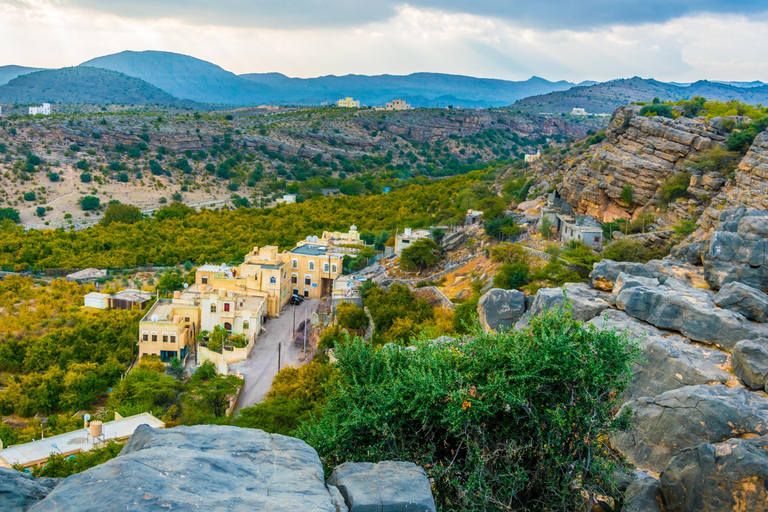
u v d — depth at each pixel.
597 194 90.00
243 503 10.34
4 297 101.38
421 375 17.38
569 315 18.22
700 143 83.94
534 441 16.86
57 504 9.49
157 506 9.64
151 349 77.81
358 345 20.72
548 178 131.38
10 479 10.81
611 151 94.94
